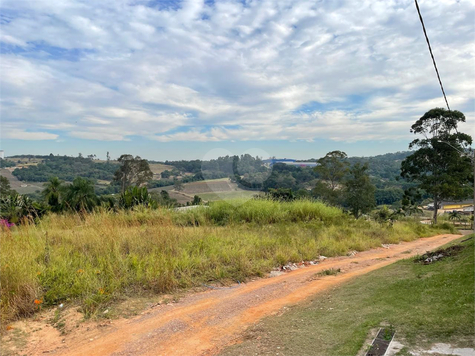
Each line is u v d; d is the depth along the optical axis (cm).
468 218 4519
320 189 3731
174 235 827
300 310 464
